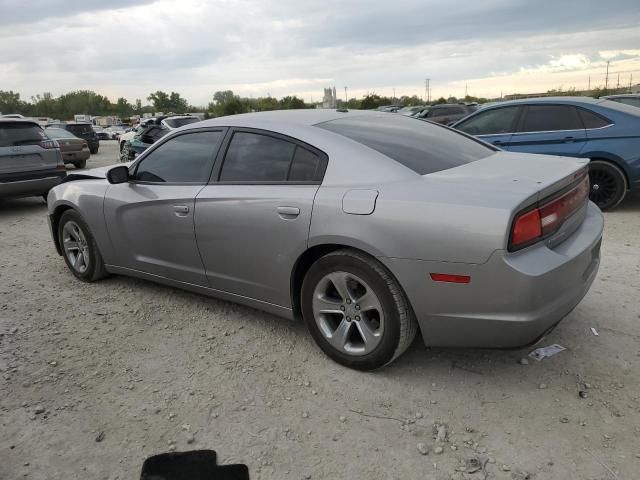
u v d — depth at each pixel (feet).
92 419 9.27
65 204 15.66
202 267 12.59
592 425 8.64
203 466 8.02
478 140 13.30
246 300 12.08
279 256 10.84
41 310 14.07
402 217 9.08
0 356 11.51
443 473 7.77
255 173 11.50
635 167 21.95
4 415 9.43
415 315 9.39
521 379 10.04
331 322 10.85
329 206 9.91
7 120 29.14
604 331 11.71
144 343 12.04
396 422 8.95
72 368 10.99
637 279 14.67
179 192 12.64
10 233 24.17
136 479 7.85
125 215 13.98
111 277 16.61
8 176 28.43
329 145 10.59
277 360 11.10
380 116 13.08
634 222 21.06
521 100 24.64
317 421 9.05
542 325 8.67
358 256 9.70
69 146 53.47
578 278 9.41
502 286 8.43
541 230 8.79
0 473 8.05
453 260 8.68
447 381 10.08
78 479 7.89
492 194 8.76
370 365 10.18
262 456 8.25
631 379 9.87
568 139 23.04
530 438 8.41
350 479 7.73
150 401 9.77
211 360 11.20
